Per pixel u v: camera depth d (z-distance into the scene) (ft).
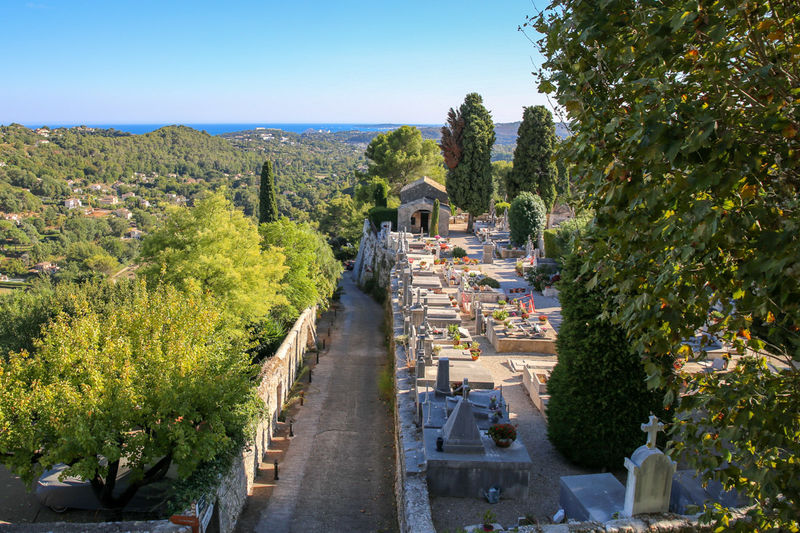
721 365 72.13
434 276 130.00
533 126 186.80
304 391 98.07
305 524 56.59
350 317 164.14
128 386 49.29
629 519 37.17
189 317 61.62
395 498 60.80
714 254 25.13
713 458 28.07
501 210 227.81
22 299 111.86
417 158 285.84
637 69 27.86
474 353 85.46
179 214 105.91
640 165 26.73
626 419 50.78
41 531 44.73
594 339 50.42
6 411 47.11
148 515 54.13
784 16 26.25
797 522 24.48
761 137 25.20
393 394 89.20
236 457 58.23
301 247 140.87
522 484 48.21
